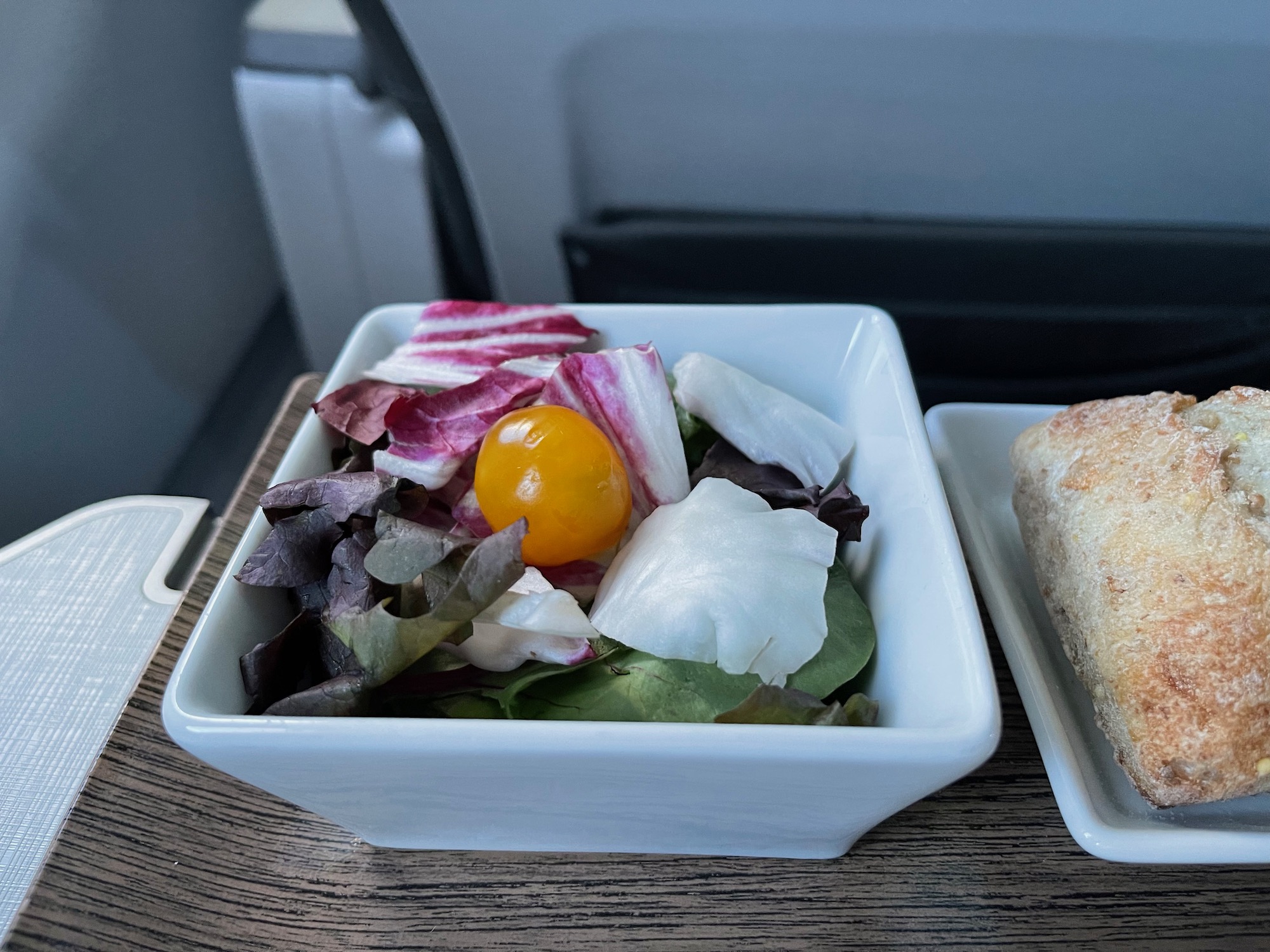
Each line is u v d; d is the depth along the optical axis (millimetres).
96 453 319
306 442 167
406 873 144
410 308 197
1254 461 156
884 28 234
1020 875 143
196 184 373
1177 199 271
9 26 288
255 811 151
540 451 151
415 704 147
